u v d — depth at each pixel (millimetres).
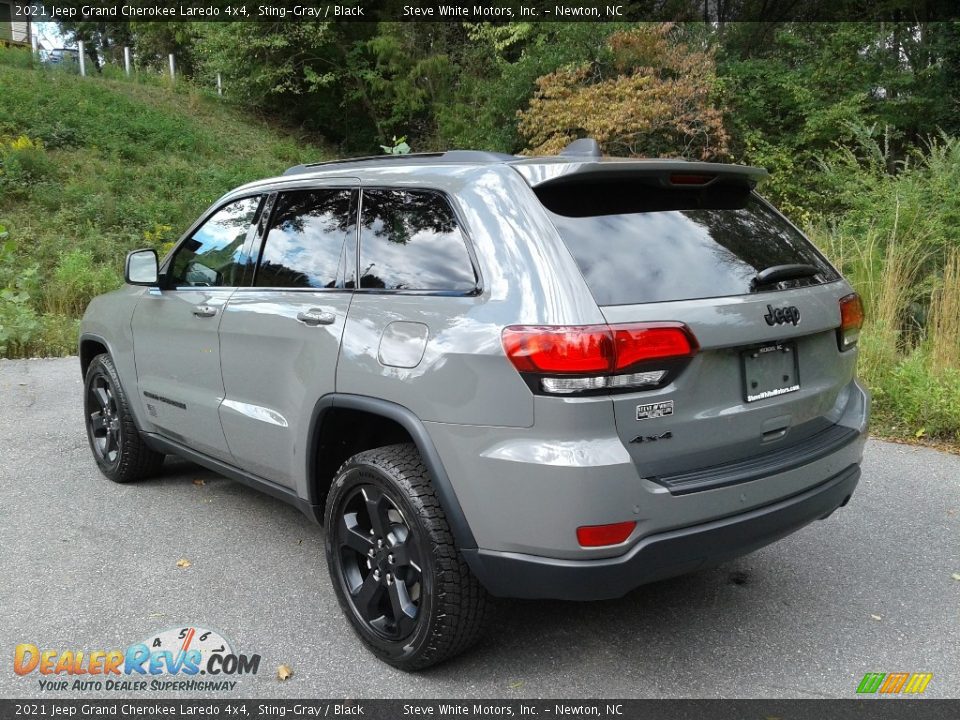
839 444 2973
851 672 2871
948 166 9250
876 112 16188
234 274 3760
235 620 3234
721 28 20125
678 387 2512
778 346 2814
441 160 3111
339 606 3244
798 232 3279
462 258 2746
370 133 29500
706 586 3543
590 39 17281
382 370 2803
